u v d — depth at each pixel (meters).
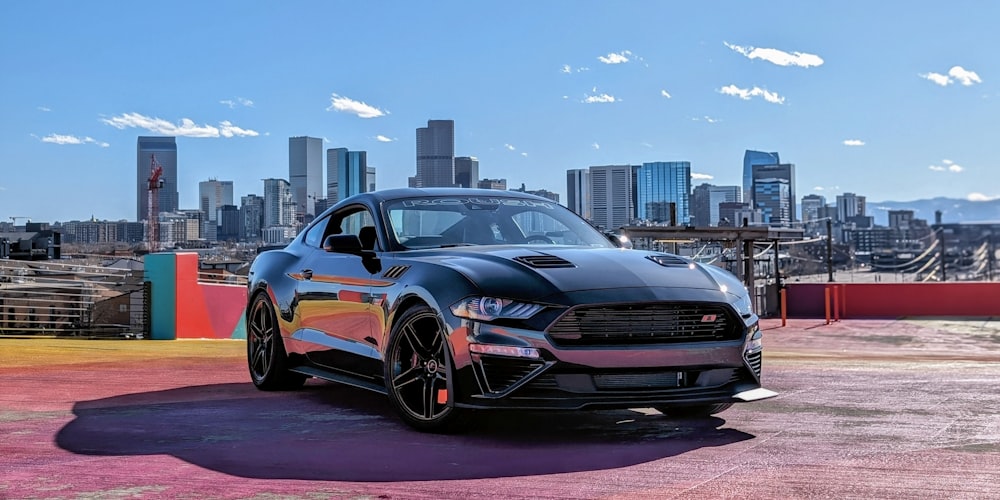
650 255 4.41
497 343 3.76
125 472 3.26
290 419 4.48
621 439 3.86
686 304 3.87
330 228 5.48
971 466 3.22
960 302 27.66
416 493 2.91
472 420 3.94
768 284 29.69
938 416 4.37
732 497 2.80
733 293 4.11
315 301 5.14
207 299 14.46
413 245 4.71
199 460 3.47
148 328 13.61
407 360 4.24
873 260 148.25
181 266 13.75
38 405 5.02
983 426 4.08
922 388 5.44
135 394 5.49
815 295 29.22
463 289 3.93
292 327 5.39
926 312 27.95
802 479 3.04
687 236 25.78
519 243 4.87
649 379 3.81
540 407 3.70
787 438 3.82
